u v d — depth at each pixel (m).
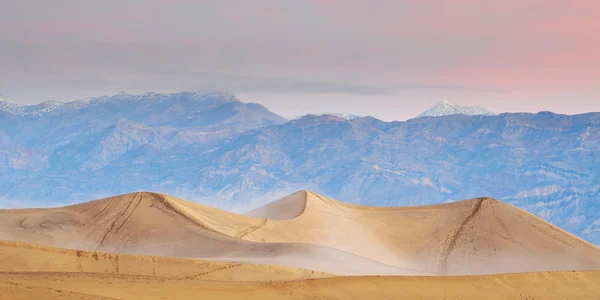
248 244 126.44
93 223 141.38
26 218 141.62
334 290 73.69
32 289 54.38
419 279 79.88
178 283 68.69
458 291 79.00
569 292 83.19
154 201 148.88
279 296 69.50
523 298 80.00
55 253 88.12
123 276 71.06
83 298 54.25
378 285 76.75
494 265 152.00
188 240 133.75
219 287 68.88
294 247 119.88
